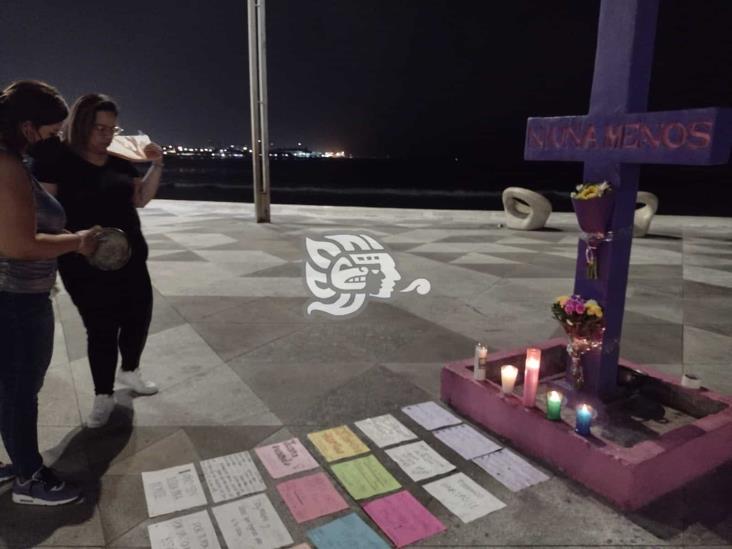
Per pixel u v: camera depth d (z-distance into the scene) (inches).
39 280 98.5
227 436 132.6
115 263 109.3
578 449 113.9
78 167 125.0
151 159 142.3
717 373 173.0
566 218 550.9
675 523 103.0
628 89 118.4
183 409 145.3
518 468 119.9
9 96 87.0
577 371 138.6
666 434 114.0
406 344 194.7
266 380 163.5
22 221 89.7
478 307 241.3
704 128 102.6
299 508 107.3
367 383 161.9
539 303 248.4
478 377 139.9
